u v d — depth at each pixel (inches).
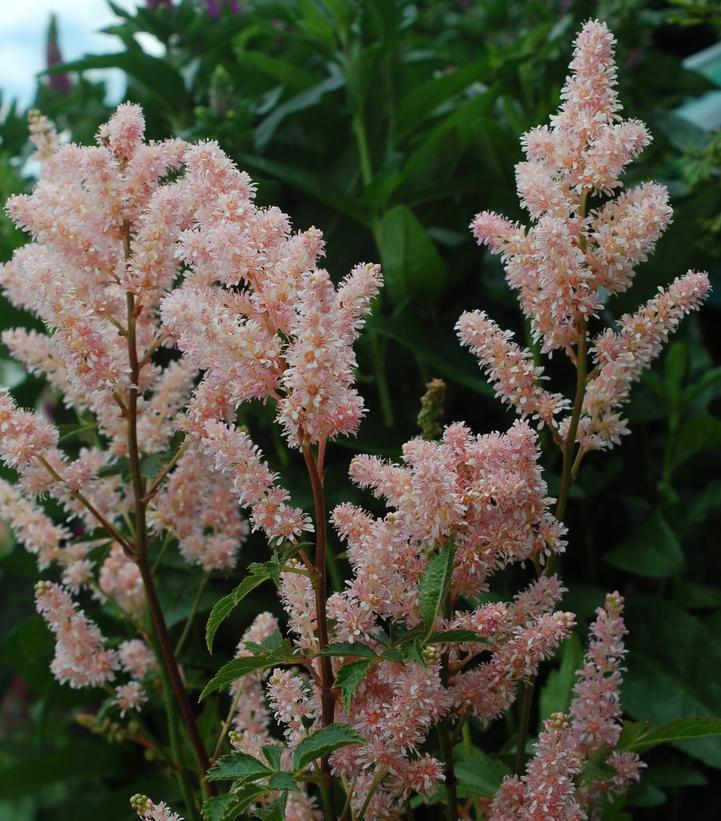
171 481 23.5
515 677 19.1
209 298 18.6
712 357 45.1
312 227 17.5
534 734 30.2
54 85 49.3
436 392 22.6
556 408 20.0
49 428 20.6
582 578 35.0
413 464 18.2
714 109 46.5
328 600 18.8
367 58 35.0
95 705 37.6
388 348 35.0
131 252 21.2
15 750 40.8
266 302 17.6
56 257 20.9
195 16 38.9
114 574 26.3
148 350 21.5
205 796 21.8
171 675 21.9
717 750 26.6
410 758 19.9
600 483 32.3
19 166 44.8
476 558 18.6
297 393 16.7
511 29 46.8
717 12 34.7
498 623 18.3
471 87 40.5
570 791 18.5
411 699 17.6
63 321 19.4
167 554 30.9
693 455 36.5
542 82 39.2
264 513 17.9
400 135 37.0
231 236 17.4
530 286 19.9
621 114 39.3
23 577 40.7
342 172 37.7
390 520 17.7
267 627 21.6
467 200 36.3
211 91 35.3
